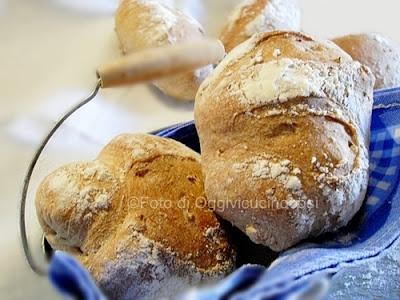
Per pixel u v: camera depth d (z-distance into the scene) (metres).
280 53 0.35
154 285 0.35
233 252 0.36
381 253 0.33
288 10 0.61
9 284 0.42
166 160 0.37
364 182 0.34
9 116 0.55
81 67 0.60
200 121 0.35
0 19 0.63
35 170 0.49
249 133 0.34
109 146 0.39
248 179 0.33
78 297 0.24
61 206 0.35
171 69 0.29
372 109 0.38
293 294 0.25
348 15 0.65
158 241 0.34
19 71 0.59
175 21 0.59
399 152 0.37
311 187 0.33
